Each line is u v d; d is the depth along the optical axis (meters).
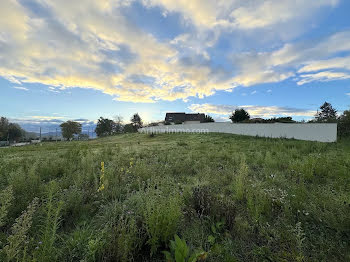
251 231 1.84
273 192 2.59
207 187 2.75
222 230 1.89
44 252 1.26
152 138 18.83
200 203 2.19
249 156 6.14
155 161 5.59
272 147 8.01
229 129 18.00
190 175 4.11
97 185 2.98
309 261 1.33
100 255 1.39
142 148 9.55
